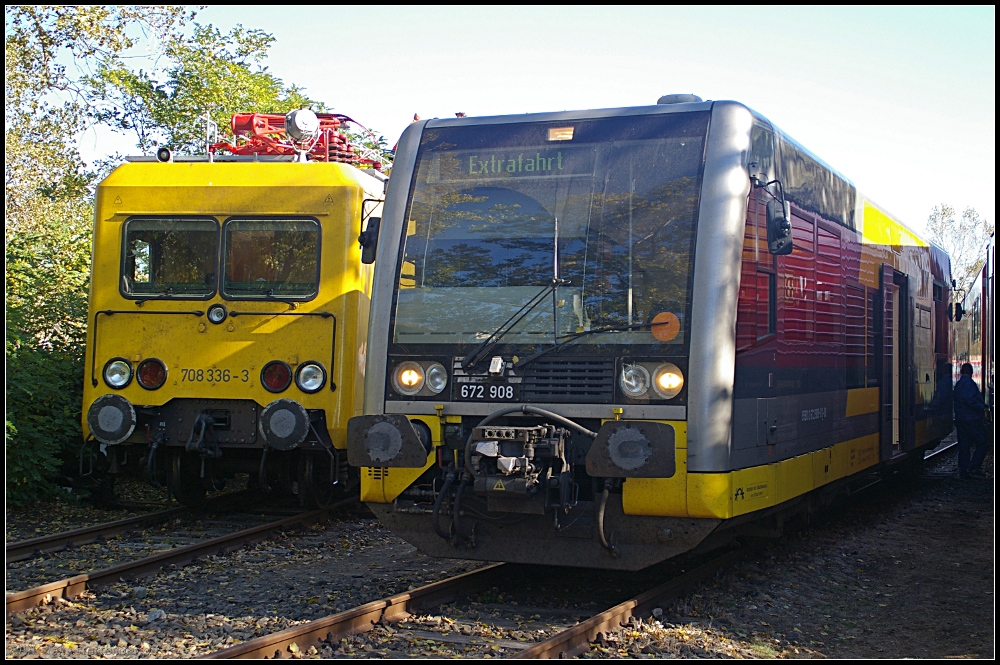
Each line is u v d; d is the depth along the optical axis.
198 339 10.30
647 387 6.78
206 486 11.11
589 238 7.12
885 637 6.52
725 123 7.09
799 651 6.08
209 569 8.09
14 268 12.47
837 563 8.83
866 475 11.05
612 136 7.27
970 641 6.42
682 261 6.88
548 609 6.88
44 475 11.14
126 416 10.09
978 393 15.77
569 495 6.78
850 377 9.77
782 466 7.74
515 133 7.48
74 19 16.11
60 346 12.67
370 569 8.31
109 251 10.52
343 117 12.43
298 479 10.77
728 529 7.68
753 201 7.21
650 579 7.94
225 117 19.00
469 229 7.41
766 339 7.45
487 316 7.19
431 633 6.17
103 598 6.93
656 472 6.45
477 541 7.18
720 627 6.51
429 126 7.75
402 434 7.02
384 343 7.40
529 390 6.98
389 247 7.55
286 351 10.19
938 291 15.01
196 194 10.50
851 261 9.95
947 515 11.95
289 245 10.37
